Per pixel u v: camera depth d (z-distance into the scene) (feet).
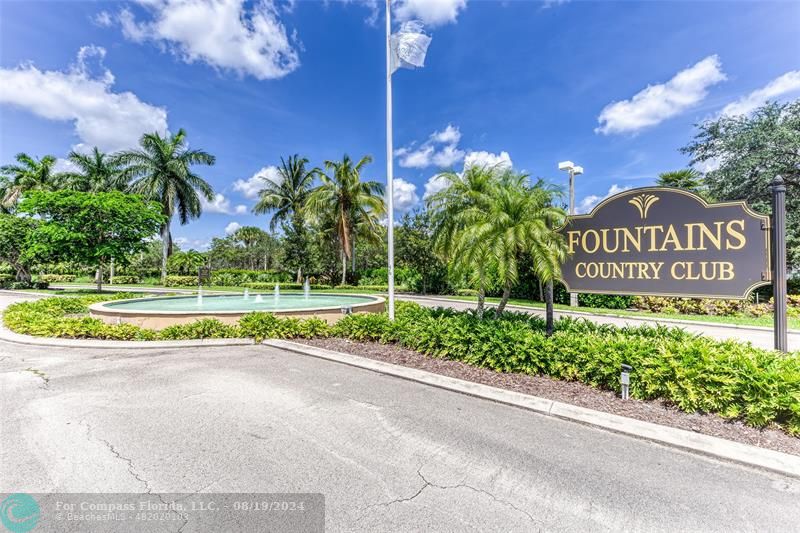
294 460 9.89
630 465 9.62
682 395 12.74
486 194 20.93
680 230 16.22
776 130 51.62
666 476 9.10
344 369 18.72
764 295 50.55
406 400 14.42
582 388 14.96
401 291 81.56
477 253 18.56
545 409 13.12
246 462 9.77
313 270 93.40
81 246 62.13
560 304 56.24
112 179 92.17
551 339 16.87
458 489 8.56
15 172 102.37
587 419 12.21
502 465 9.63
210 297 52.54
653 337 17.13
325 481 8.89
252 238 181.27
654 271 16.81
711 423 11.73
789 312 42.91
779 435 10.87
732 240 15.08
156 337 25.29
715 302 45.55
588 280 18.52
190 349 23.11
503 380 16.10
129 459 9.87
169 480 8.91
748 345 14.48
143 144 93.91
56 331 25.75
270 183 101.30
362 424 12.21
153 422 12.29
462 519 7.48
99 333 25.29
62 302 38.01
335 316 29.45
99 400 14.33
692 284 15.93
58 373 17.99
